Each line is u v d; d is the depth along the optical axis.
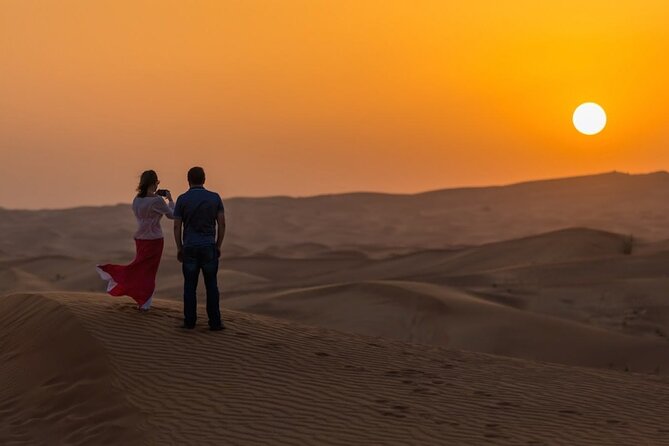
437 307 28.50
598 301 32.31
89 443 10.02
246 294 41.31
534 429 10.24
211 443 9.56
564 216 147.88
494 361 14.55
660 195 160.62
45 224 139.12
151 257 14.09
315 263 64.12
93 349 12.34
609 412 11.31
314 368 12.55
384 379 12.30
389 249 97.31
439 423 10.31
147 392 11.16
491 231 136.38
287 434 9.82
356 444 9.49
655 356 24.05
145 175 13.89
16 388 11.98
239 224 149.25
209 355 12.59
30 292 15.68
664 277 36.12
